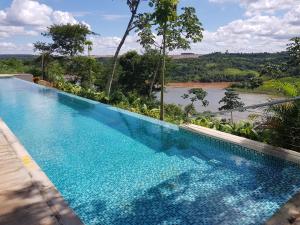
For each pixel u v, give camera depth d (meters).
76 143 8.03
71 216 3.67
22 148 6.21
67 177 5.84
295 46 9.74
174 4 10.91
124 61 41.75
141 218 4.36
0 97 16.84
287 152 5.84
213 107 39.06
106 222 4.29
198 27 11.72
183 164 6.39
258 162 6.20
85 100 14.55
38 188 4.37
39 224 3.47
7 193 4.21
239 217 4.28
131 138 8.44
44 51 35.72
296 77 8.67
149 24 13.91
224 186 5.25
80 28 36.94
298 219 3.72
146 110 12.80
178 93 52.88
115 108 12.36
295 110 5.89
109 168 6.25
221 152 7.05
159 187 5.30
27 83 23.41
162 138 8.38
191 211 4.49
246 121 7.82
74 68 34.53
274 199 4.72
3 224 3.46
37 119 11.10
